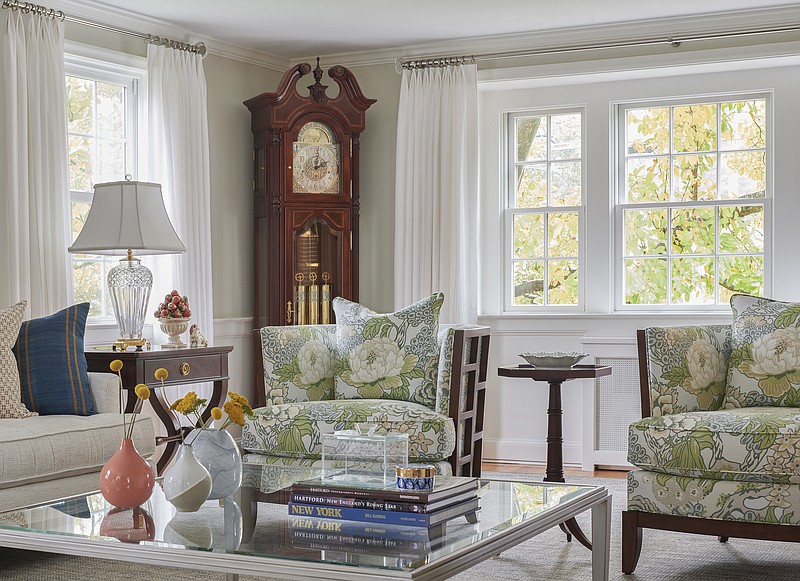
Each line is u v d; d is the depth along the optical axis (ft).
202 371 16.48
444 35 20.68
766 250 19.74
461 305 20.79
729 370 13.52
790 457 11.08
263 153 21.11
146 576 12.00
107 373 15.08
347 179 21.29
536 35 20.47
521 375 14.58
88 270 18.47
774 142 19.48
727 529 11.41
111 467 8.70
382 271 22.08
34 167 16.37
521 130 21.65
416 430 12.89
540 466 20.49
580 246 21.12
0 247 15.99
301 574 6.82
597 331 20.35
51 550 7.74
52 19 16.80
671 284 20.49
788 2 18.21
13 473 11.82
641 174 20.75
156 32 19.51
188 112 19.65
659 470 11.82
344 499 8.30
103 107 18.81
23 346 13.97
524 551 13.10
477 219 20.89
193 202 19.66
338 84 21.84
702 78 20.03
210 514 8.57
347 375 14.51
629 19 19.43
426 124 21.04
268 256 21.01
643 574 11.80
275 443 13.38
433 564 6.73
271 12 18.93
